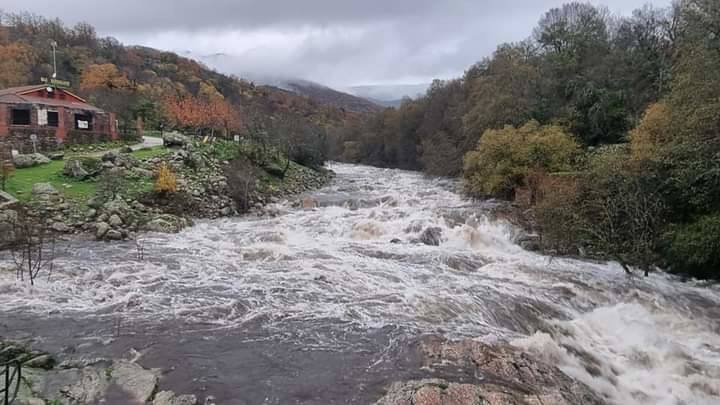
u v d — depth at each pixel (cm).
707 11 1884
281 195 2770
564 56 3734
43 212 1583
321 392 650
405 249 1600
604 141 2928
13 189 1700
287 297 1050
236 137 3666
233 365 723
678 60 2062
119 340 799
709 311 1082
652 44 3434
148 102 4181
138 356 741
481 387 635
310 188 3303
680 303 1125
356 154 7900
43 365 691
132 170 2089
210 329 861
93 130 3048
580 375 750
